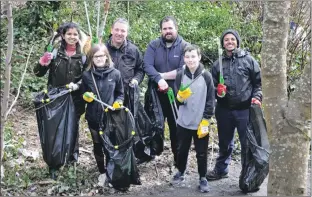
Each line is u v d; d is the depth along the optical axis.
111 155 4.28
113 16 8.30
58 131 4.39
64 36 4.55
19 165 4.86
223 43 4.51
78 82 4.60
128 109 4.43
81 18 8.12
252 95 4.52
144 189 4.61
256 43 8.32
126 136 4.32
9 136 5.49
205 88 4.32
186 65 4.41
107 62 4.43
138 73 4.83
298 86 2.92
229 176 5.02
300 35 7.45
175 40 4.73
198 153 4.50
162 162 5.29
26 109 6.45
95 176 4.73
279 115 2.97
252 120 4.39
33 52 7.31
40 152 5.33
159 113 4.80
